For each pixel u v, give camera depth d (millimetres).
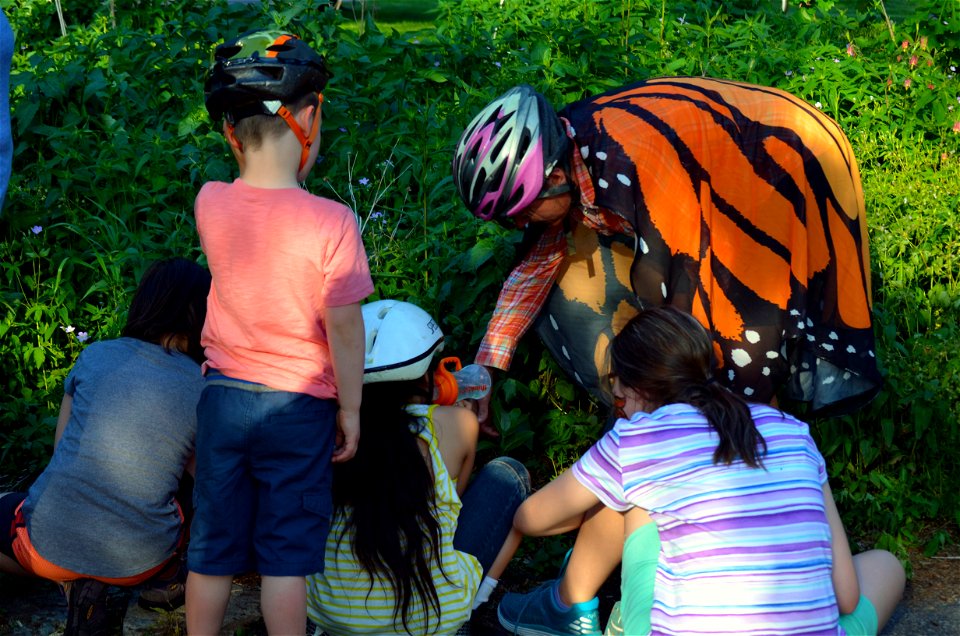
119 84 5141
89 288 4309
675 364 2621
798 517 2459
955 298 4309
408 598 2783
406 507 2787
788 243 3129
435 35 5895
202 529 2666
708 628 2396
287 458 2605
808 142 3154
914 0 7828
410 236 4383
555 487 2762
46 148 5008
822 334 3260
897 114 5730
